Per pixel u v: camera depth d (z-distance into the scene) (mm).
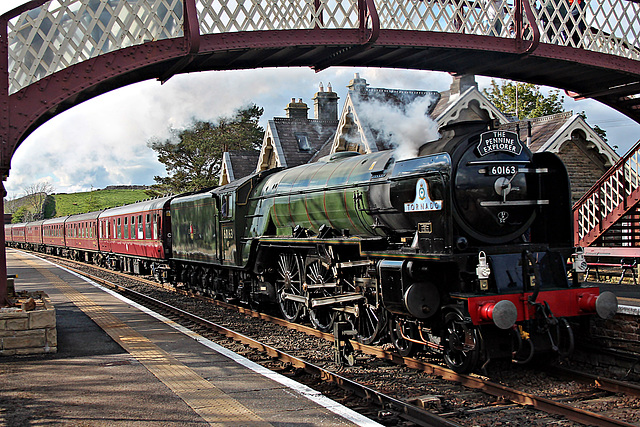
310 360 8695
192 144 35938
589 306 7531
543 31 12375
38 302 9516
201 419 5406
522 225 8133
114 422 5352
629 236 15609
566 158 19781
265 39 10391
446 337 7902
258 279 13453
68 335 9695
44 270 25734
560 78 14359
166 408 5734
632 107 15500
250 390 6324
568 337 8023
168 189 37062
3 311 8367
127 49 9422
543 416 6051
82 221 33750
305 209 11391
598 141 19656
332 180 10578
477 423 5852
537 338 7465
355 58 12375
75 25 9102
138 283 21484
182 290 18484
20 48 8750
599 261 15234
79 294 15852
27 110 8711
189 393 6227
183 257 18219
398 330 8547
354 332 8422
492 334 7348
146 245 21938
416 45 11312
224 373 7066
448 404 6367
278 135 25547
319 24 10766
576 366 8234
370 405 6469
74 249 36781
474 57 12375
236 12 10227
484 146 7793
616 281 14273
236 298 15453
